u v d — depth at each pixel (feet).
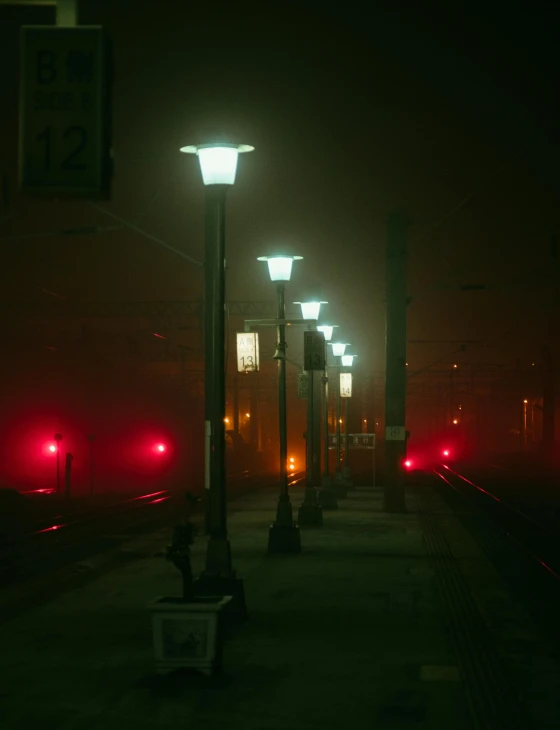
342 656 33.40
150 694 28.19
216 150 39.17
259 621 40.27
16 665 32.01
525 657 34.12
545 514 123.85
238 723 25.32
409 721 25.54
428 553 66.80
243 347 68.74
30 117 22.71
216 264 39.55
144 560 64.95
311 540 75.92
